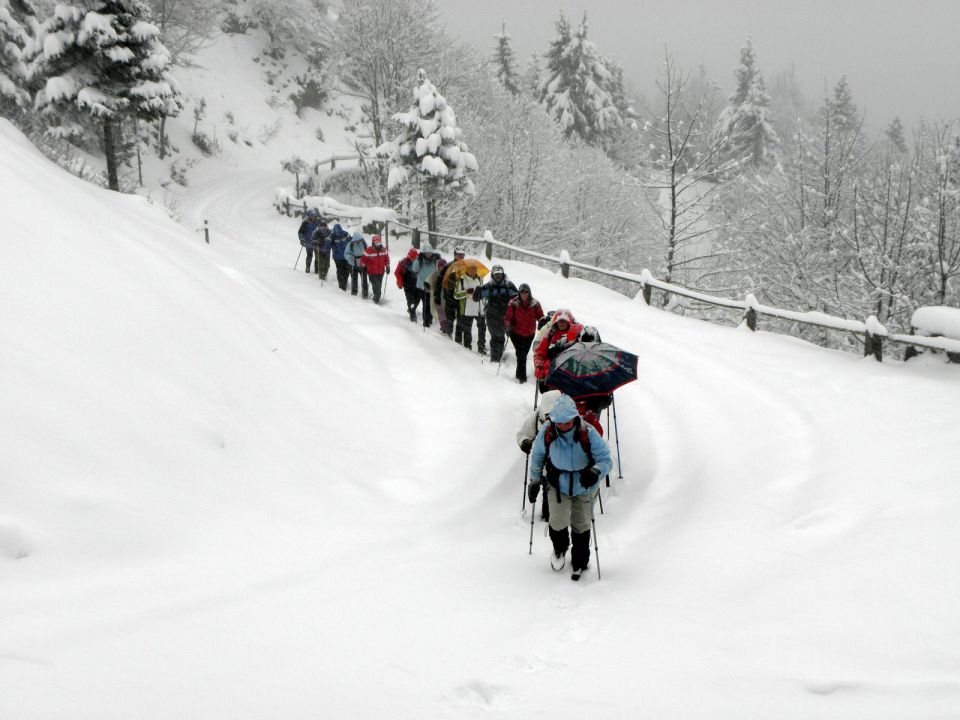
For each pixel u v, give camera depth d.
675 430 8.23
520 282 16.53
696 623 4.18
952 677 3.49
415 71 33.19
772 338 12.08
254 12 56.16
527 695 3.43
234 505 5.18
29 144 11.77
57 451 4.54
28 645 3.36
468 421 8.54
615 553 5.44
